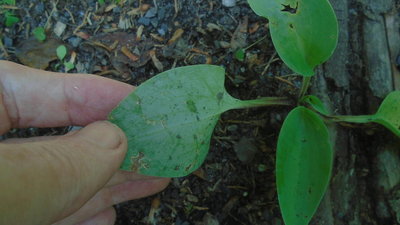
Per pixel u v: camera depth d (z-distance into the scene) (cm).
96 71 17
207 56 17
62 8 18
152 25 17
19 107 14
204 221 16
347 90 16
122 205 17
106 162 10
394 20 16
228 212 16
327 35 13
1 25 18
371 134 16
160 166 12
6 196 8
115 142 10
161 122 12
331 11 13
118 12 18
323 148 13
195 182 17
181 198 17
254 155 16
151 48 17
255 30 17
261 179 16
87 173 10
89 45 17
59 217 10
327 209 16
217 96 13
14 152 8
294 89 16
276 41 13
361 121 15
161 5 17
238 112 17
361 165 16
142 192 16
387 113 14
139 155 11
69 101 14
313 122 13
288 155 13
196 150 12
